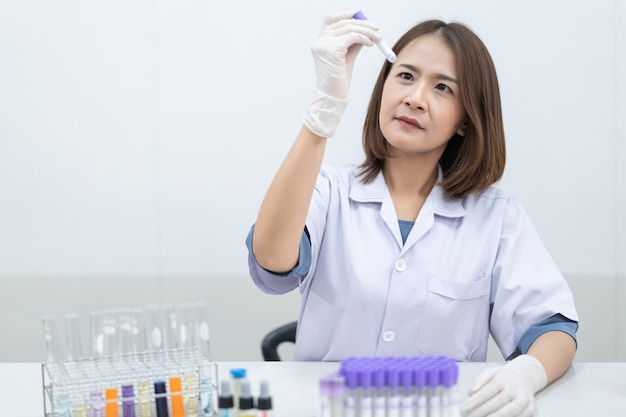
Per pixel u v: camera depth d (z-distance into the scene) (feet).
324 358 5.15
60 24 8.08
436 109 4.91
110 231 8.25
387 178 5.38
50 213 8.21
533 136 8.21
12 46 8.07
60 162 8.17
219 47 8.16
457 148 5.43
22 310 8.25
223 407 3.47
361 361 3.49
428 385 3.35
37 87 8.11
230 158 8.24
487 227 5.29
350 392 3.28
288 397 4.15
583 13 8.13
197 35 8.14
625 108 8.18
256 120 8.22
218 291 8.35
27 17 8.05
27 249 8.23
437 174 5.47
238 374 3.53
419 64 4.92
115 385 3.67
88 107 8.14
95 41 8.11
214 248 8.31
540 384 4.25
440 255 5.14
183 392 3.72
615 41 8.14
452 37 4.95
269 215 4.43
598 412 4.01
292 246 4.52
